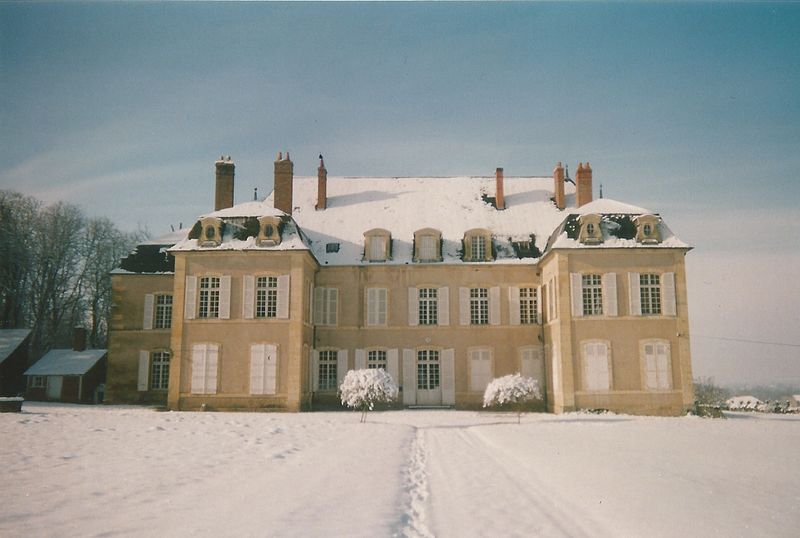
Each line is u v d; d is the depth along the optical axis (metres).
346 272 36.62
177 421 24.55
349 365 35.88
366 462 14.16
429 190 41.31
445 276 36.50
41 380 39.41
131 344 37.69
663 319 31.84
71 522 8.09
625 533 8.25
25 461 13.29
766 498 10.65
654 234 32.44
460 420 27.95
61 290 52.28
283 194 38.66
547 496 10.65
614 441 19.36
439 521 8.79
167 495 9.91
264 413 30.89
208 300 32.88
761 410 41.41
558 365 32.31
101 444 16.67
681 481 12.19
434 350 36.09
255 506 9.17
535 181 41.81
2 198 46.66
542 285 35.94
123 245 56.50
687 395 31.34
